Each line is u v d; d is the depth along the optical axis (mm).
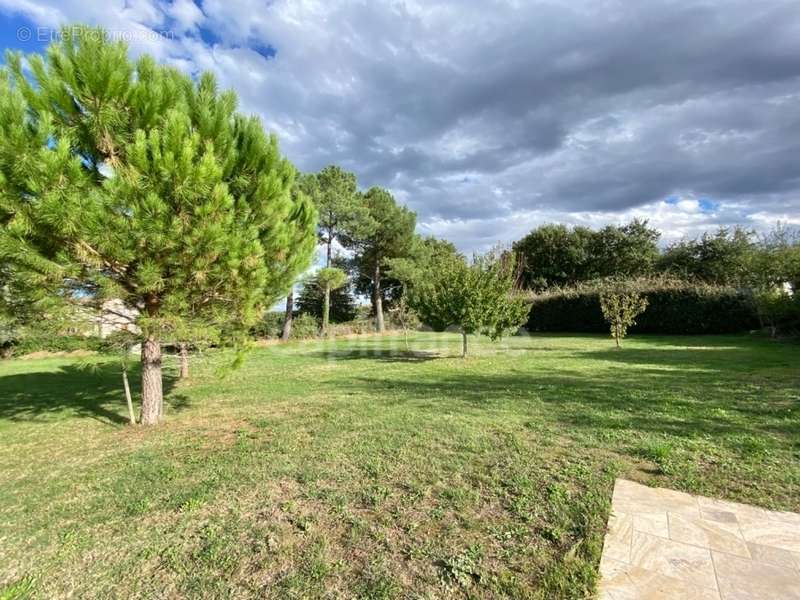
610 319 13617
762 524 2422
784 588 1861
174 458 3967
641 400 5578
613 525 2432
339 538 2414
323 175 20562
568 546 2244
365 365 10664
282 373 9609
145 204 3703
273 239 5129
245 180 4703
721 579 1931
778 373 7391
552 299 21938
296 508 2805
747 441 3773
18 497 3197
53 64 3891
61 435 5023
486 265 11867
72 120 3969
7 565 2291
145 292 4402
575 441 3955
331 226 20859
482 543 2297
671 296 17828
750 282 14844
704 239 25016
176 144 3807
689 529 2379
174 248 3988
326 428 4723
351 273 25219
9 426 5531
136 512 2850
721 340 14195
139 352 6250
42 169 3373
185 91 4656
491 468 3357
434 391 6727
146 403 5352
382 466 3482
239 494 3066
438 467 3420
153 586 2047
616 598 1816
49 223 3510
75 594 2018
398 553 2236
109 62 3873
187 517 2740
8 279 3957
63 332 4234
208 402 6637
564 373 8242
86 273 4055
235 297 4805
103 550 2396
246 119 5027
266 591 1967
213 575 2107
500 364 9953
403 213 23109
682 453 3543
